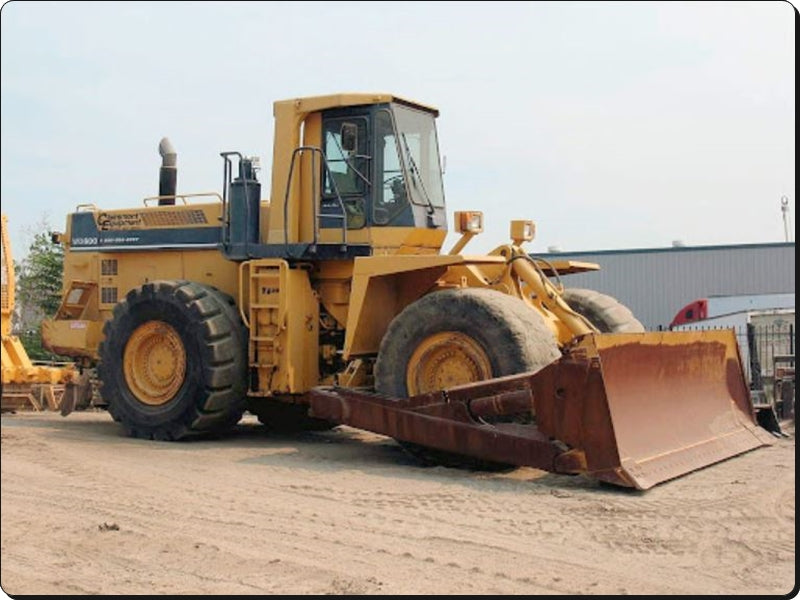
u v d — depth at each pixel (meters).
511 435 7.98
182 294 10.66
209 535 6.44
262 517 6.89
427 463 8.90
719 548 5.96
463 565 5.68
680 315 27.83
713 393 9.38
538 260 10.52
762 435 9.70
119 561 5.91
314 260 10.61
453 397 8.35
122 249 12.43
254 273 10.66
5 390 14.08
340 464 9.07
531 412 8.05
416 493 7.58
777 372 14.96
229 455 9.67
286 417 12.07
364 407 8.89
